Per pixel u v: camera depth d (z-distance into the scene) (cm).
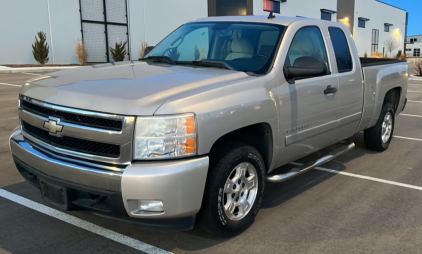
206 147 288
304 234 349
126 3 2484
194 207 287
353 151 641
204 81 319
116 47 2397
